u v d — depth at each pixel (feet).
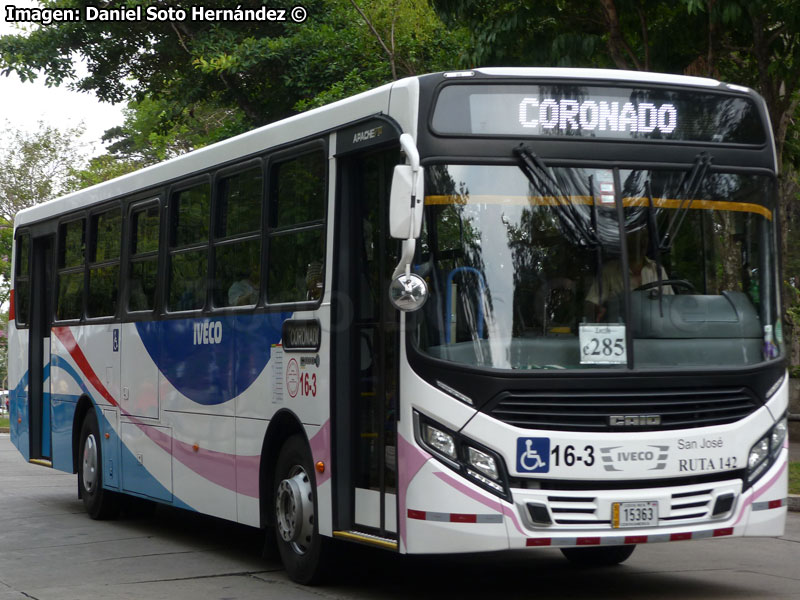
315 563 26.58
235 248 30.81
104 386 39.42
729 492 23.36
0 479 56.70
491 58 48.21
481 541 22.12
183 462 33.40
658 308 23.40
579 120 23.76
